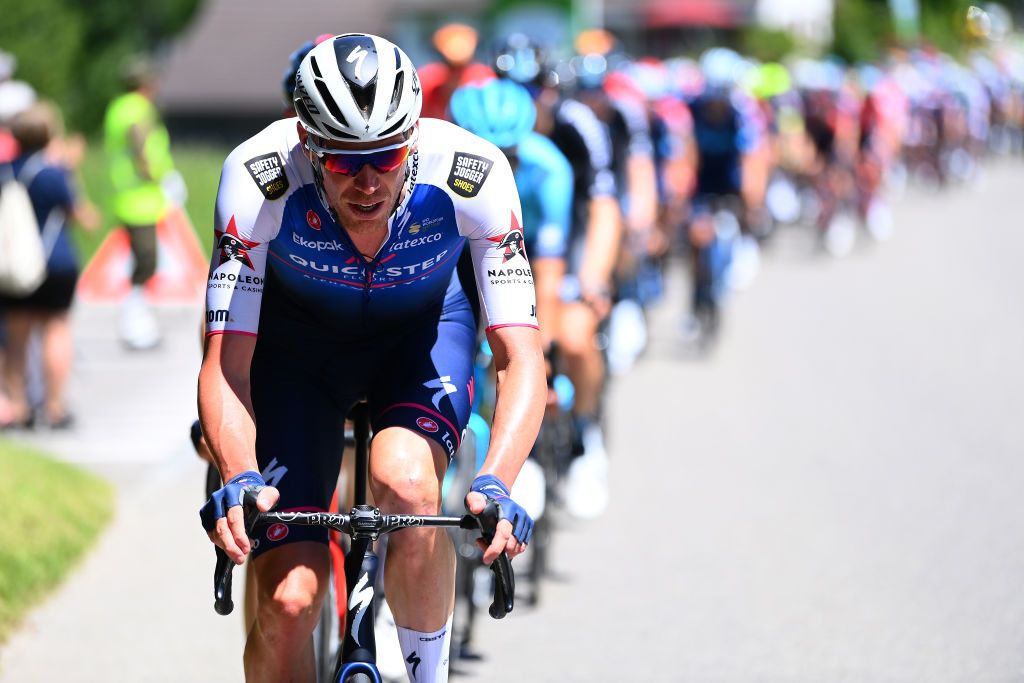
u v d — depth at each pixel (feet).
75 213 96.48
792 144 232.32
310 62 34.35
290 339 40.37
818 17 472.44
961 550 66.03
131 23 327.06
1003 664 52.13
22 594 60.44
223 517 33.19
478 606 61.16
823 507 74.08
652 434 92.53
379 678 34.01
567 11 326.44
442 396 39.19
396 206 37.09
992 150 355.15
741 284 164.66
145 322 127.34
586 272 71.15
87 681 52.54
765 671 52.34
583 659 54.24
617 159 96.84
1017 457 83.51
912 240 203.10
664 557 66.80
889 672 51.75
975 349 120.06
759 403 101.24
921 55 305.12
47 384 96.37
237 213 37.04
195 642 56.95
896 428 91.86
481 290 38.60
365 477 41.24
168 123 343.05
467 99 57.98
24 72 288.51
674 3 386.93
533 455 62.23
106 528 73.36
